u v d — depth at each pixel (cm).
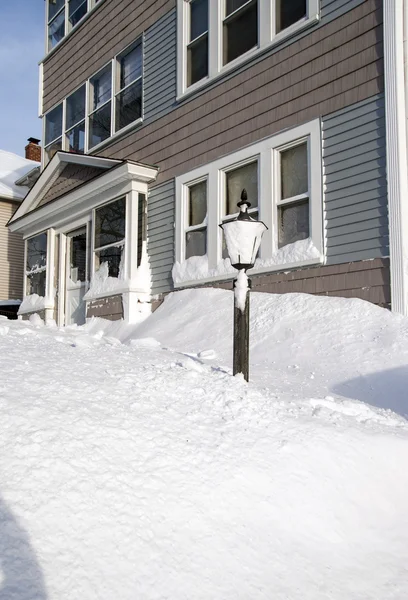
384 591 247
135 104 1089
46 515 227
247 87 825
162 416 336
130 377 397
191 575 222
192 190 938
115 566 214
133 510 245
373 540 283
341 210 677
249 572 235
